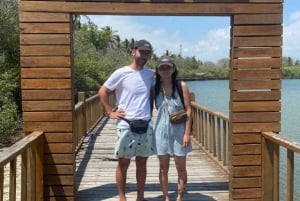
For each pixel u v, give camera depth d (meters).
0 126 12.30
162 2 4.90
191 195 5.53
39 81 4.87
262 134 4.99
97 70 25.56
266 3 4.96
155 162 7.59
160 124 4.83
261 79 5.01
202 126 8.77
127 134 4.63
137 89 4.64
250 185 5.06
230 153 5.10
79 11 4.85
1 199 3.27
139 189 5.00
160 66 4.68
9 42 15.85
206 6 4.92
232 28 5.01
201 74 88.88
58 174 4.97
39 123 4.90
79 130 8.96
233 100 5.01
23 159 4.10
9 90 14.20
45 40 4.85
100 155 8.21
